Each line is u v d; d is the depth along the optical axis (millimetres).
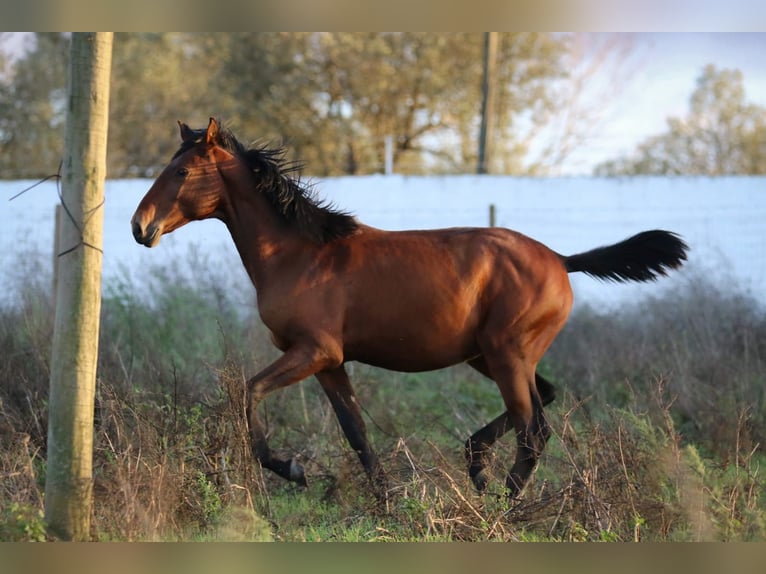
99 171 6730
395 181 18719
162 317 13953
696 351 12641
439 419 11062
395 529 7562
